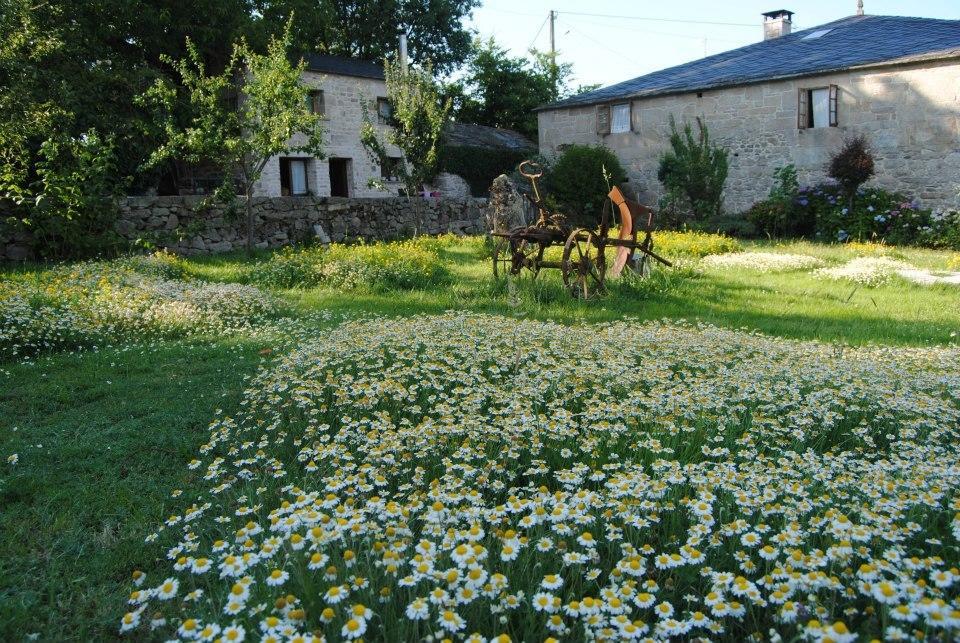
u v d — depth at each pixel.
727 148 20.92
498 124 35.25
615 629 1.96
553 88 35.38
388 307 8.24
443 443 3.31
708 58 24.78
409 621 2.10
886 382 4.19
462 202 19.95
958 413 3.68
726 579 2.05
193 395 4.85
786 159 19.91
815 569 2.16
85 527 3.07
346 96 23.06
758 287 9.73
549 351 5.14
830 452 3.37
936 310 7.93
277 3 22.22
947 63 17.11
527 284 9.07
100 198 12.02
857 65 18.30
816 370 4.41
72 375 5.37
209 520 3.04
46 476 3.54
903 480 2.80
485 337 5.51
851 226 17.48
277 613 2.00
